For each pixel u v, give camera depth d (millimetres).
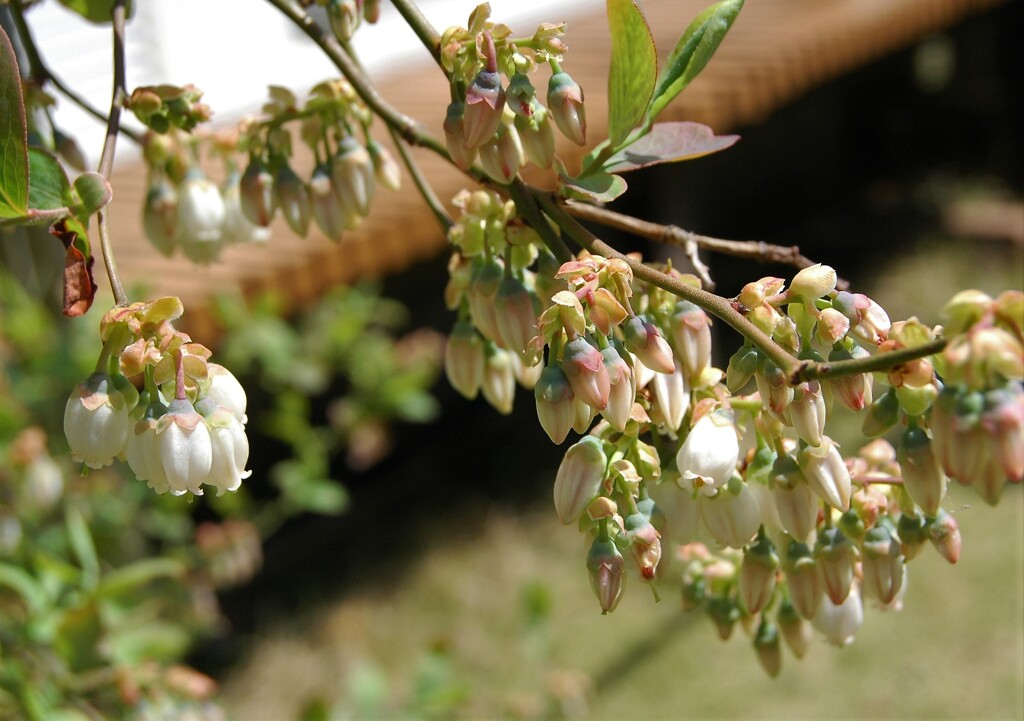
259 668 6473
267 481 7117
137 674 2977
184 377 1408
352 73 1985
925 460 1369
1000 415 1111
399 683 6289
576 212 1860
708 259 10711
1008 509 7438
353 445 6191
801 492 1565
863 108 13312
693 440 1556
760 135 11703
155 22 7051
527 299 1729
